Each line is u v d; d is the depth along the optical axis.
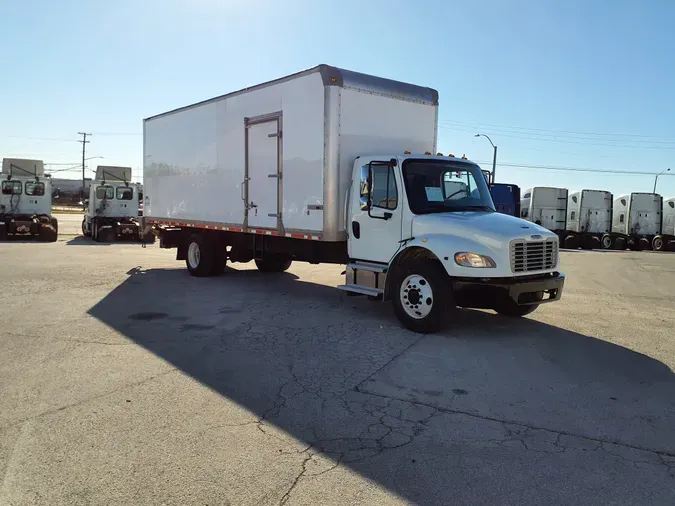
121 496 3.16
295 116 8.88
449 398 4.86
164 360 5.81
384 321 7.88
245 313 8.30
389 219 7.71
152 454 3.68
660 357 6.28
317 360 5.93
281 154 9.25
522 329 7.55
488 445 3.93
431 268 7.04
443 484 3.37
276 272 13.16
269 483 3.34
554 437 4.08
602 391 5.10
